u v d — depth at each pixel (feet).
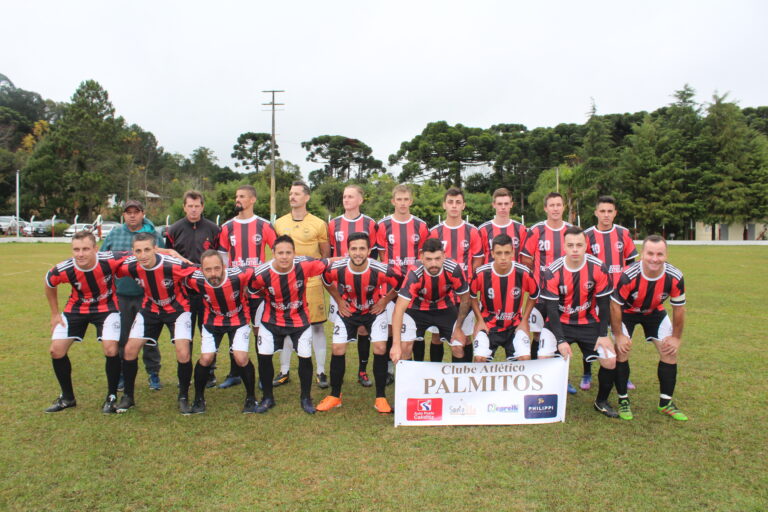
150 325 14.79
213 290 14.20
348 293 15.05
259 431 12.91
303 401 14.61
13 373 17.28
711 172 128.06
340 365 14.90
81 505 9.34
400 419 13.39
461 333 15.53
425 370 13.43
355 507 9.26
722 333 23.16
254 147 242.78
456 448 11.90
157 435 12.55
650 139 132.77
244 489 9.92
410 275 14.64
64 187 145.79
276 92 121.08
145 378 17.58
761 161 126.93
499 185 170.19
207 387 16.79
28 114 223.92
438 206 132.98
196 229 17.28
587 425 13.34
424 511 9.12
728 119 127.75
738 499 9.56
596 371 18.63
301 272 14.39
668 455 11.41
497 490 9.87
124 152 169.89
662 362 14.10
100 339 14.64
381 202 132.98
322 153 222.89
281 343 14.94
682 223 127.54
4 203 156.15
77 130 146.82
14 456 11.27
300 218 18.06
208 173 229.86
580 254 13.79
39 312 27.91
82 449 11.68
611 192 132.67
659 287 13.80
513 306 15.20
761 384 16.20
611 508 9.25
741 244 105.81
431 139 180.75
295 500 9.51
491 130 195.21
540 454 11.53
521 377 13.62
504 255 14.33
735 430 12.76
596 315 14.62
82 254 13.66
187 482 10.19
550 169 152.56
